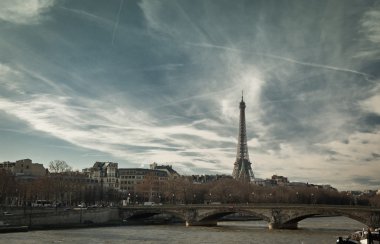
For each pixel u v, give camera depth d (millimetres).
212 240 181125
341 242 136625
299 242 173375
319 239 186250
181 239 184250
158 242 171375
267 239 186500
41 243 160375
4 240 166875
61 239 175375
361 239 144125
